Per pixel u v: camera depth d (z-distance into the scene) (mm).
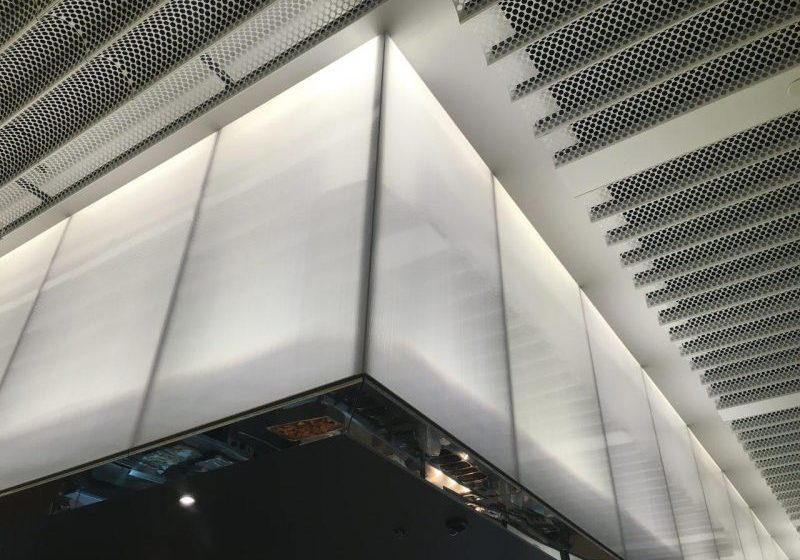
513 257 3426
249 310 2408
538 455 2848
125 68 2953
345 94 2828
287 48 2896
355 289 2137
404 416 2074
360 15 2812
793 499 6566
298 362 2117
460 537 2818
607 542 3242
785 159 3146
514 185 3678
